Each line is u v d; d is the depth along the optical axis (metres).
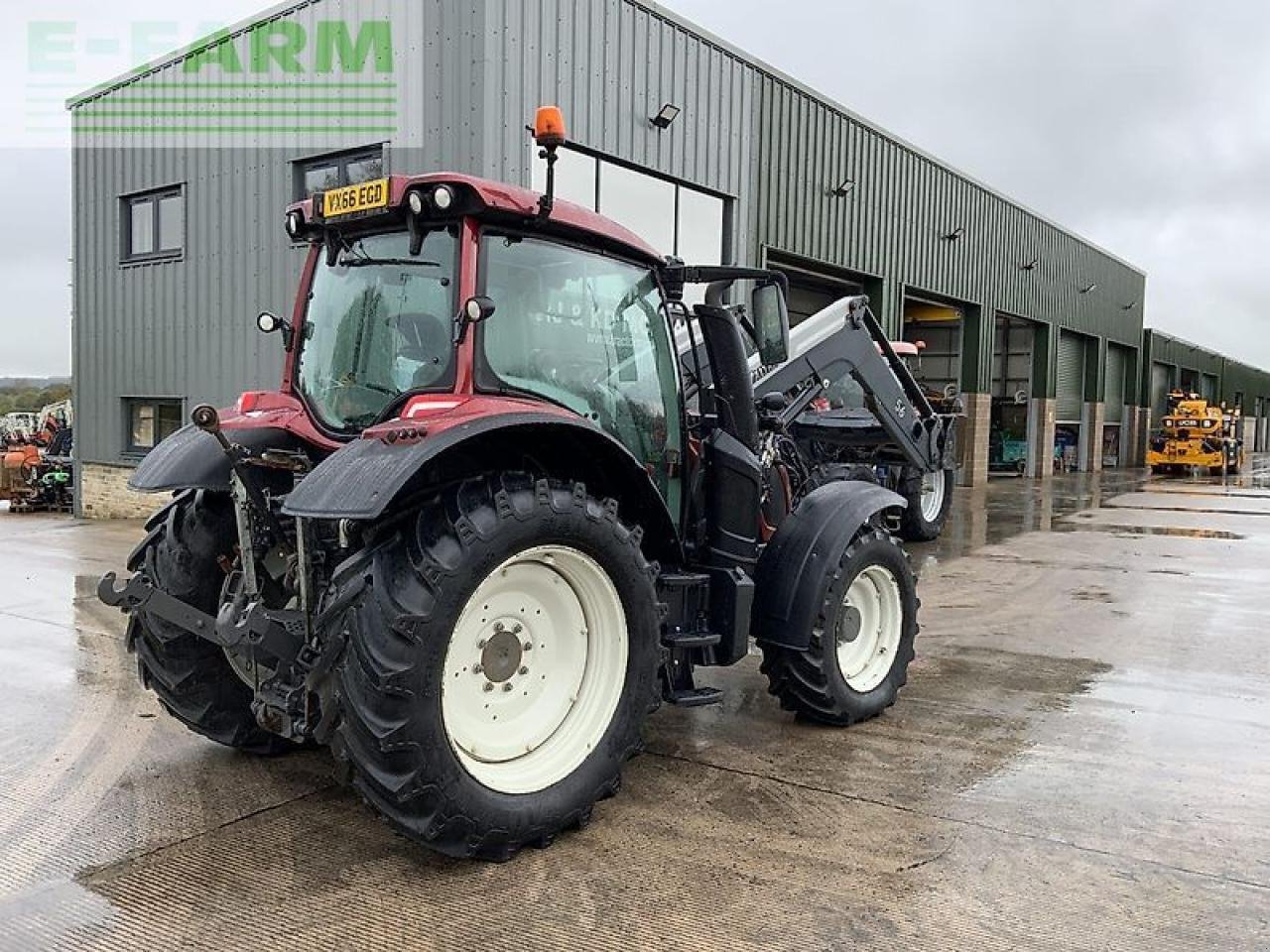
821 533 4.40
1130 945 2.69
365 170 9.84
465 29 8.81
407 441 2.92
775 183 12.95
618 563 3.33
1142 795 3.74
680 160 11.13
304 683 3.16
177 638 3.84
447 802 2.93
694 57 11.24
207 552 3.82
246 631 3.15
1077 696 5.07
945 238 17.98
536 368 3.51
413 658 2.84
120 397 12.71
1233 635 6.50
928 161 17.09
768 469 5.76
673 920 2.79
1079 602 7.60
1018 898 2.93
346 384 3.68
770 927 2.76
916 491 10.77
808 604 4.28
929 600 7.67
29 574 8.49
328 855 3.20
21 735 4.39
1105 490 19.59
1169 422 26.31
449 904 2.88
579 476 3.62
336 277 3.80
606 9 9.97
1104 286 27.56
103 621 6.67
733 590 4.03
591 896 2.92
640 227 10.79
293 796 3.69
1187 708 4.88
